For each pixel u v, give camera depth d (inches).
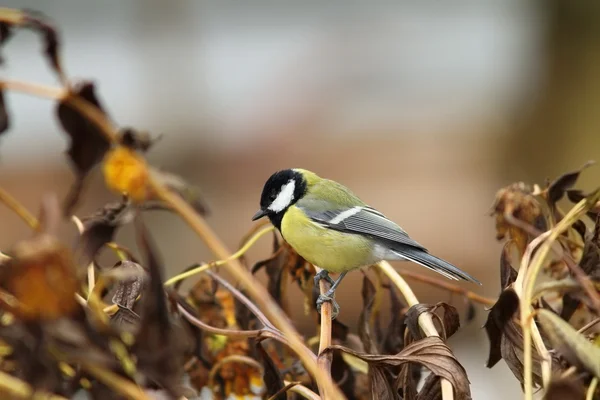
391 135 772.0
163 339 122.6
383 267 197.8
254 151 754.2
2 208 600.7
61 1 868.0
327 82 853.8
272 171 724.0
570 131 671.1
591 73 667.4
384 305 390.3
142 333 121.6
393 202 658.2
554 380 121.4
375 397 157.5
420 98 820.6
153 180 117.4
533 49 717.3
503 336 155.0
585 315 199.6
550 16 685.3
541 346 147.1
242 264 212.5
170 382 123.0
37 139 735.7
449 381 148.1
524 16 765.3
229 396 203.3
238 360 195.9
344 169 725.3
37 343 111.0
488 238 600.4
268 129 785.6
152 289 122.1
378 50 895.7
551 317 138.1
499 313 155.2
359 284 506.9
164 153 741.9
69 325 111.2
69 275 109.0
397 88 847.1
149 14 816.3
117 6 871.1
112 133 121.2
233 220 621.3
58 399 117.7
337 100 827.4
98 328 117.3
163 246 539.5
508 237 197.9
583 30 669.9
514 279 169.9
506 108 741.3
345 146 764.6
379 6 959.0
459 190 669.9
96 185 585.6
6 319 132.4
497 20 884.6
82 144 128.0
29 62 818.2
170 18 818.2
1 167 687.7
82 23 875.4
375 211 309.3
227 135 773.9
